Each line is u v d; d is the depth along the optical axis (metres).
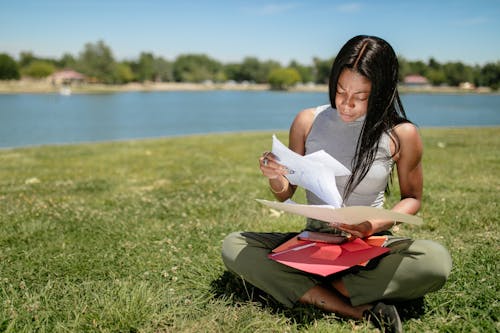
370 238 2.42
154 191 6.24
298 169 2.30
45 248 3.77
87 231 4.28
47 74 129.12
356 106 2.28
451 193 5.51
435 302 2.56
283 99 80.31
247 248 2.51
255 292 2.78
